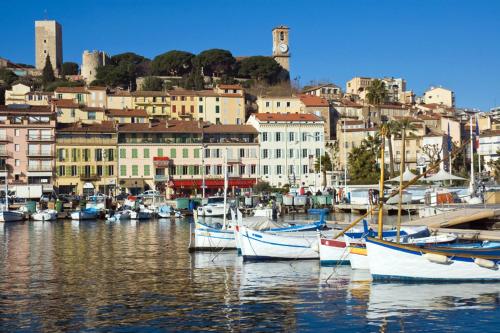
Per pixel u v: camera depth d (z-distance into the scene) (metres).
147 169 136.38
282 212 105.69
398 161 154.00
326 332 27.36
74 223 98.56
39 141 133.00
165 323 28.97
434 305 31.50
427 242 43.91
